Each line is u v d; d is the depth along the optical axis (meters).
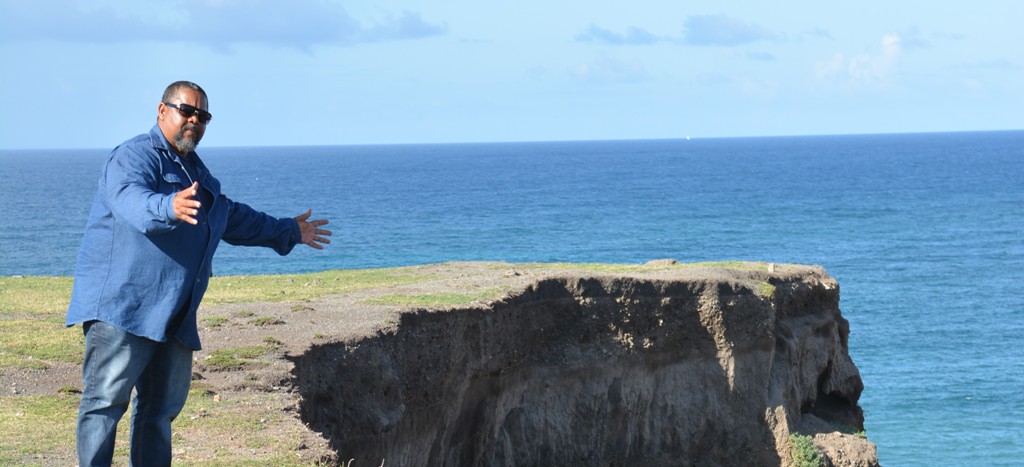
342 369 19.98
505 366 26.25
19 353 18.53
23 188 176.50
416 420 22.27
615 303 28.77
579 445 27.88
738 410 29.89
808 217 118.38
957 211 125.12
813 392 32.91
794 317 32.62
